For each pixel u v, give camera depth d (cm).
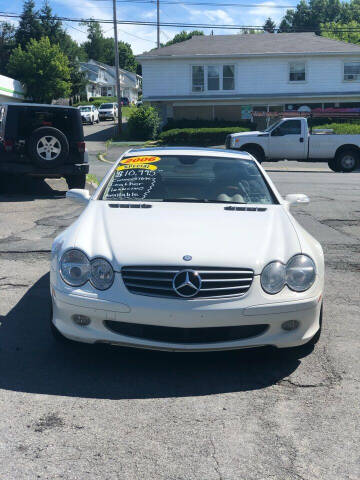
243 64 3516
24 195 1193
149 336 368
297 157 2050
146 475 264
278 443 293
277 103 3569
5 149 1133
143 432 302
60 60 5062
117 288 365
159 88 3566
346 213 1037
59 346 419
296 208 1085
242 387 359
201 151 577
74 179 1237
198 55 3469
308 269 383
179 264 365
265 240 400
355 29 7100
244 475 265
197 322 358
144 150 584
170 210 450
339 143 2019
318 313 391
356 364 394
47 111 1160
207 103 3588
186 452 283
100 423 310
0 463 271
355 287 583
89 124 4634
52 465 270
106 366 387
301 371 383
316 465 274
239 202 484
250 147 2053
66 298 372
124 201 476
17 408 325
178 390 354
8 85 4247
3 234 802
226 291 364
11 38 6444
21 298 527
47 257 678
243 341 369
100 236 399
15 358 396
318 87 3528
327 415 324
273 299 368
